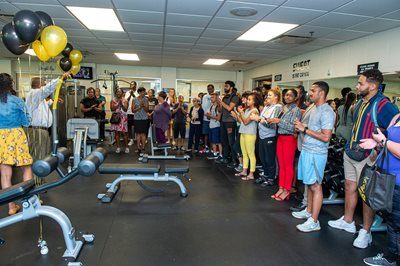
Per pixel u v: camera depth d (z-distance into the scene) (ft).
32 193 6.92
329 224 9.53
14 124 9.34
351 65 17.94
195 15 14.21
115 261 7.20
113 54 26.30
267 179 13.88
